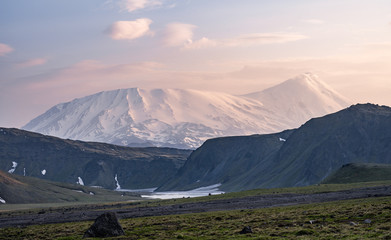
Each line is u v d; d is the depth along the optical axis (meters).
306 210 100.19
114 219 72.38
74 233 82.06
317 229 63.47
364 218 74.62
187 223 90.31
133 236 69.25
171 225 87.62
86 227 94.12
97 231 71.12
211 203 174.50
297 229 65.12
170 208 163.00
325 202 131.50
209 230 72.94
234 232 66.75
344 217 77.88
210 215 108.81
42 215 177.38
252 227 72.62
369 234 54.88
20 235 86.50
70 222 122.31
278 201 154.75
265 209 119.00
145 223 96.31
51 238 75.94
